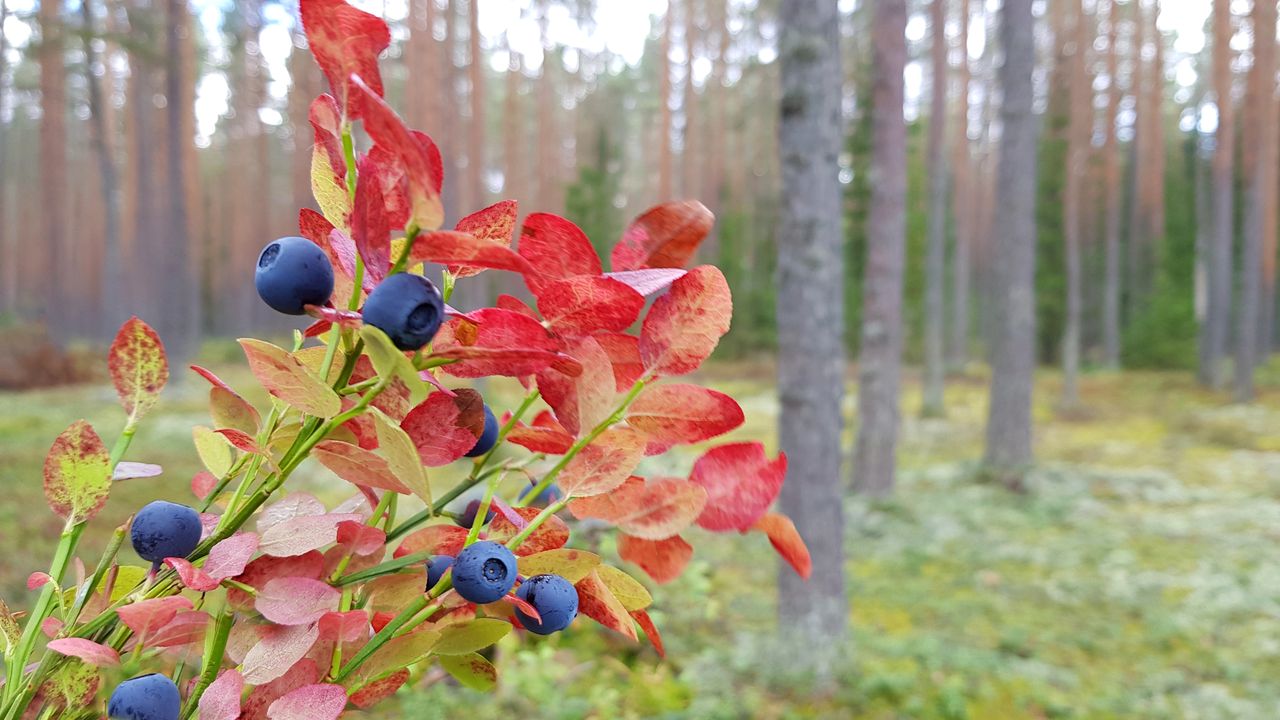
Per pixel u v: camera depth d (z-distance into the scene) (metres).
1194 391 23.81
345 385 0.48
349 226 0.49
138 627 0.46
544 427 0.62
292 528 0.51
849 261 25.23
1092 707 5.12
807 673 4.88
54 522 5.86
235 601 0.50
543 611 0.48
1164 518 10.28
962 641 6.11
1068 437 16.92
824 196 4.98
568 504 0.49
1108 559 8.54
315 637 0.49
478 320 0.49
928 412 19.03
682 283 0.48
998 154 11.87
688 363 0.48
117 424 11.52
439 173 0.39
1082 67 27.81
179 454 9.05
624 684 4.66
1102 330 33.47
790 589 5.14
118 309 24.19
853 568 8.00
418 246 0.40
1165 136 40.25
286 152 38.78
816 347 5.02
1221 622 6.79
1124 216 37.72
